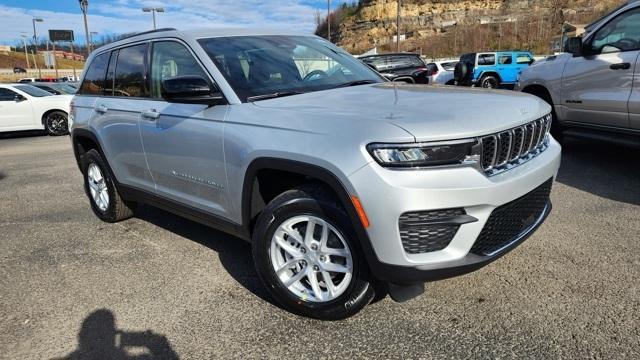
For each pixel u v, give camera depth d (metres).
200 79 3.03
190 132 3.26
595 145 7.00
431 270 2.37
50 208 5.52
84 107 4.66
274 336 2.71
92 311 3.09
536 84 6.58
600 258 3.35
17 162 8.95
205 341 2.70
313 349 2.57
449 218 2.33
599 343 2.45
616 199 4.55
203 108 3.22
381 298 3.00
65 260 3.93
